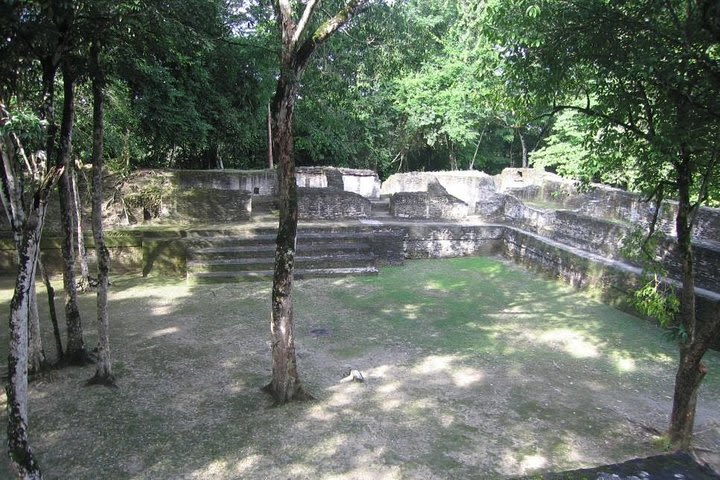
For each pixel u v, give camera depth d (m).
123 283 11.45
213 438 5.60
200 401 6.40
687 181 5.51
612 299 10.51
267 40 9.84
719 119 5.00
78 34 5.68
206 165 21.86
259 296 10.60
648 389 6.98
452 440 5.62
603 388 6.98
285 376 6.36
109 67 7.36
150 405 6.29
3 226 11.99
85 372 7.21
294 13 7.89
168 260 12.05
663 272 6.18
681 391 5.52
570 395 6.75
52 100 4.98
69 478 4.92
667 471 3.87
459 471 5.09
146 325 8.95
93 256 12.21
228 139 19.59
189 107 16.44
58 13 4.81
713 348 8.49
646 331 9.14
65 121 6.51
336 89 8.81
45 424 5.84
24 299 4.10
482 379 7.14
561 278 12.16
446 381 7.05
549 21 5.49
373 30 8.44
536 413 6.25
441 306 10.30
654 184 6.26
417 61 9.33
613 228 11.41
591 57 5.55
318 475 4.99
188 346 8.09
